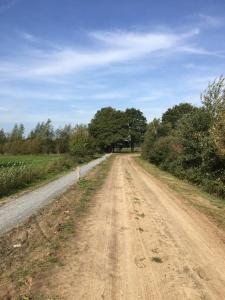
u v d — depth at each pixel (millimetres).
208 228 12656
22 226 12234
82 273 7949
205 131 26922
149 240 10820
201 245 10453
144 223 13125
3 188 19719
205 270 8367
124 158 71875
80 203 17031
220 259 9234
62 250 9617
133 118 118500
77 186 23562
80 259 8906
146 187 24125
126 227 12414
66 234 11289
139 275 7926
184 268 8453
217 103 26969
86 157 58750
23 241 10414
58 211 15000
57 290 6984
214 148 22188
